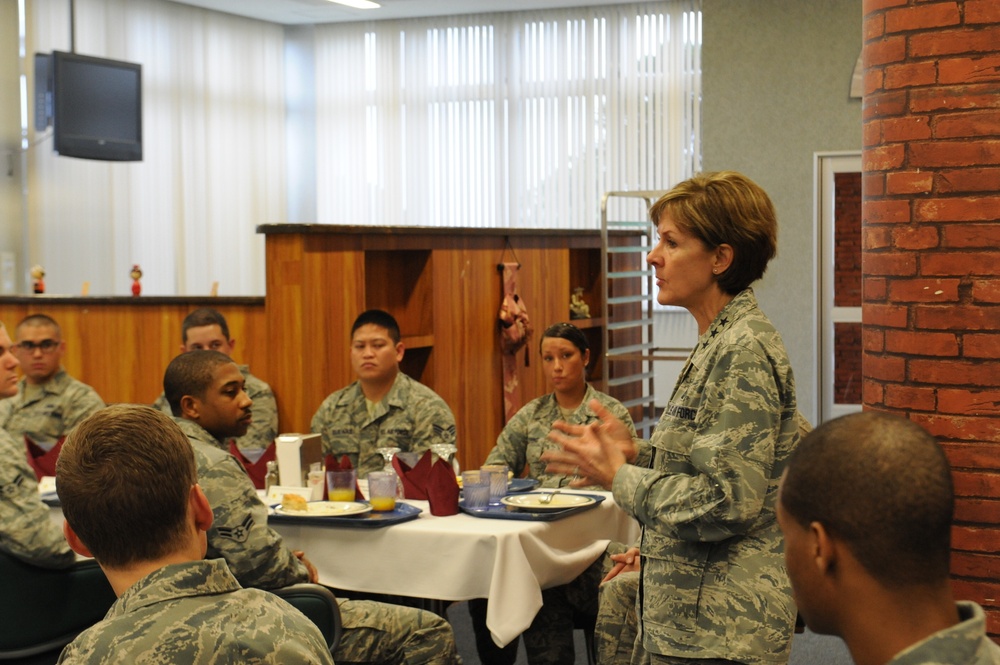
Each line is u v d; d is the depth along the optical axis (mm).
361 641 2975
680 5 10508
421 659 2998
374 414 4332
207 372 2934
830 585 1057
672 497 1982
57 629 2783
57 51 8750
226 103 11055
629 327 7762
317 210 11914
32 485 2773
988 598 2785
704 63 8445
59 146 8797
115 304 5348
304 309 4602
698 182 2096
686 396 2062
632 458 2160
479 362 5879
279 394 4672
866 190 3018
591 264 7441
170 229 10422
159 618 1464
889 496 1017
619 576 3111
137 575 1523
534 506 3260
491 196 11273
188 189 10617
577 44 10891
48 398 4914
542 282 6547
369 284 5207
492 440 6016
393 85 11570
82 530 1524
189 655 1443
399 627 3006
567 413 4203
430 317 5457
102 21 9711
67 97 8805
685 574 2014
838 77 8125
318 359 4672
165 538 1527
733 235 2051
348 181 11789
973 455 2789
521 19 11078
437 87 11422
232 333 5082
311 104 11875
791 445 2014
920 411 2854
